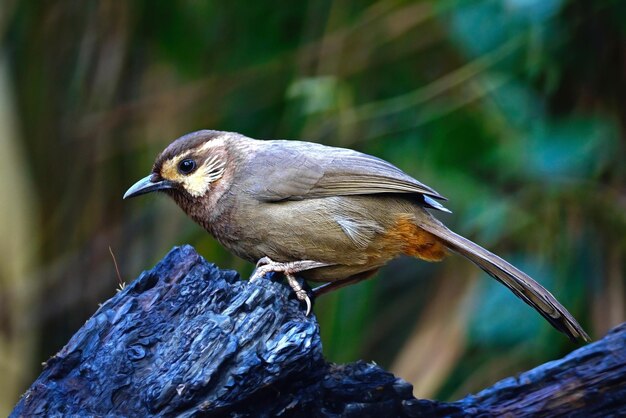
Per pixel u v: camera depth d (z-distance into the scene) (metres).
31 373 14.73
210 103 14.53
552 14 11.69
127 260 14.86
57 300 14.89
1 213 14.59
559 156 12.14
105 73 14.95
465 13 12.36
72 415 7.42
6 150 14.59
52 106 15.02
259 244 9.44
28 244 14.78
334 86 13.04
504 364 12.90
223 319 7.59
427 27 13.76
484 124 12.96
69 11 14.93
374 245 9.34
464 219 12.81
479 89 12.88
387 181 9.25
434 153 13.13
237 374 7.34
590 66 12.48
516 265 12.73
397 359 13.30
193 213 9.70
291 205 9.30
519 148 12.35
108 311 7.88
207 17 14.59
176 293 7.94
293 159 9.41
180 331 7.66
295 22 14.42
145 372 7.52
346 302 13.00
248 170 9.45
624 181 12.43
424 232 9.36
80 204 14.98
